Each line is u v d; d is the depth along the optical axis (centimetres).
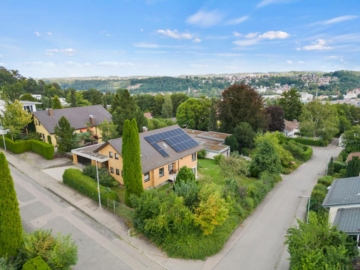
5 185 1445
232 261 1834
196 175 3412
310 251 1391
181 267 1730
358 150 4703
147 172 2769
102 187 2500
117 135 3969
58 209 2316
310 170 4125
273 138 4184
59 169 3158
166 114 8512
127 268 1691
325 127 5753
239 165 3189
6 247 1473
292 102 7506
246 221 2422
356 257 1397
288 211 2656
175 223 1825
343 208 1962
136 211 2011
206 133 5441
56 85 11950
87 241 1925
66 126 3603
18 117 3672
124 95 5156
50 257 1423
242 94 5338
